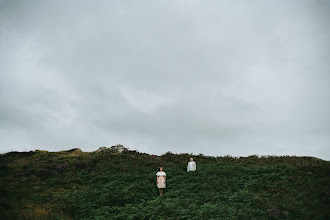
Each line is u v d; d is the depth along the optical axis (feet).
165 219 41.86
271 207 44.86
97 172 77.92
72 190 61.11
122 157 96.37
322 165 66.59
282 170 66.74
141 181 64.59
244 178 64.08
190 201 50.14
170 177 71.15
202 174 67.26
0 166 80.38
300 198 48.83
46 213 44.62
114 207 49.67
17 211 43.50
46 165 82.07
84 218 45.19
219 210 44.57
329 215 39.99
